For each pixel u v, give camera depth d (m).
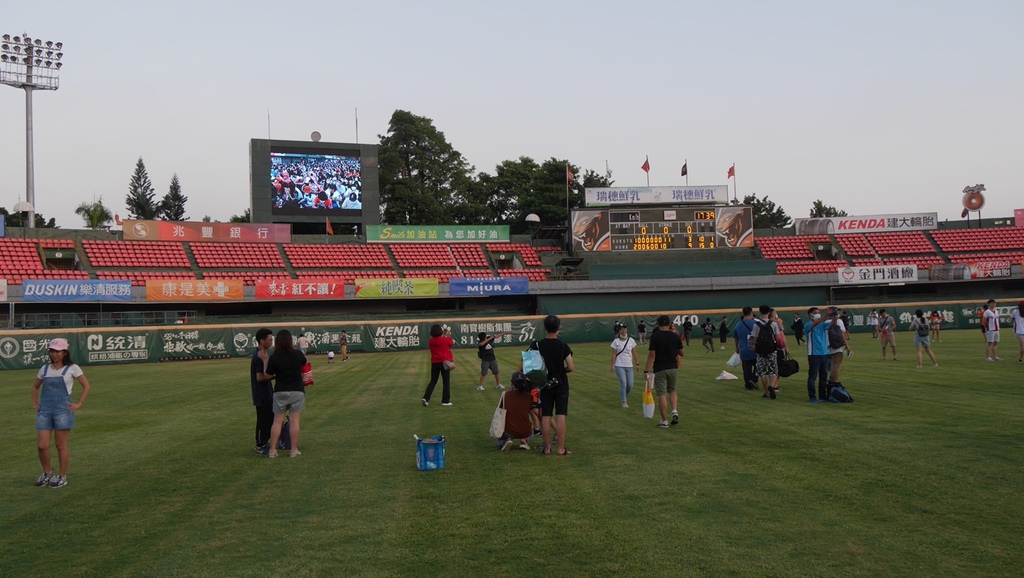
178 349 35.53
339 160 52.22
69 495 7.53
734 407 12.94
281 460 9.20
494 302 51.75
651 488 7.21
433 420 12.49
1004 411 11.48
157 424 12.87
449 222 69.31
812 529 5.79
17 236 46.16
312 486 7.70
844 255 56.06
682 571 4.96
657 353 11.12
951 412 11.51
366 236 53.34
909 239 57.38
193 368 29.45
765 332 14.12
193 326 36.00
